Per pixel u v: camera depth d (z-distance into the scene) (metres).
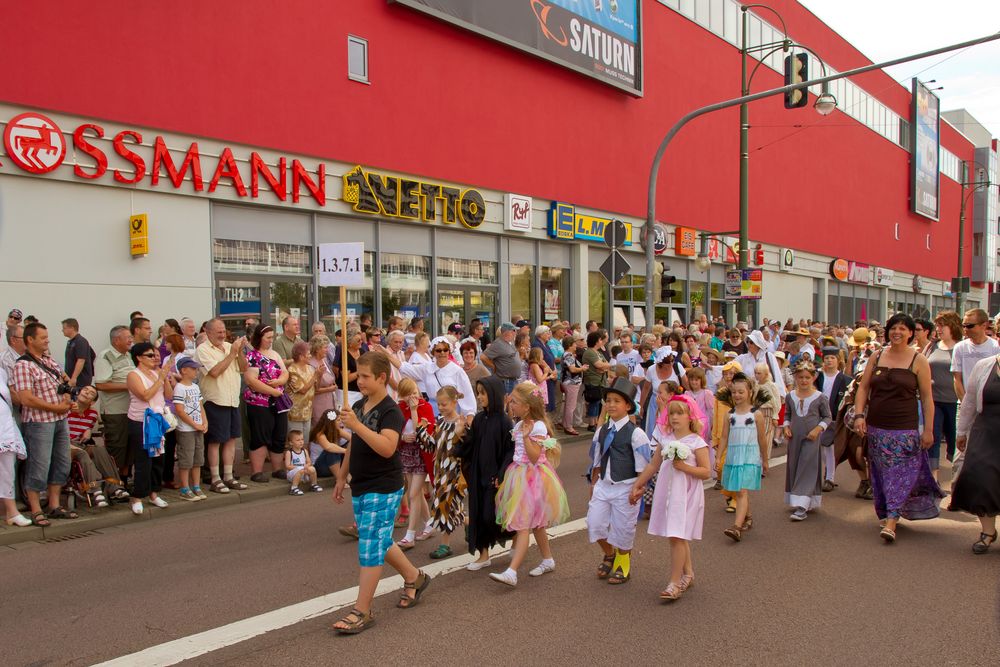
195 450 8.44
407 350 10.94
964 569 6.08
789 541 6.93
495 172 17.08
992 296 42.41
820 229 34.25
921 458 7.06
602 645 4.58
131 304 10.95
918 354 7.04
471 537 6.04
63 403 7.46
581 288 19.98
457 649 4.53
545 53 18.19
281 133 12.72
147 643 4.67
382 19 14.43
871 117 40.31
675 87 23.83
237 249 12.36
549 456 5.89
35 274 10.04
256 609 5.24
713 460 9.25
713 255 25.94
